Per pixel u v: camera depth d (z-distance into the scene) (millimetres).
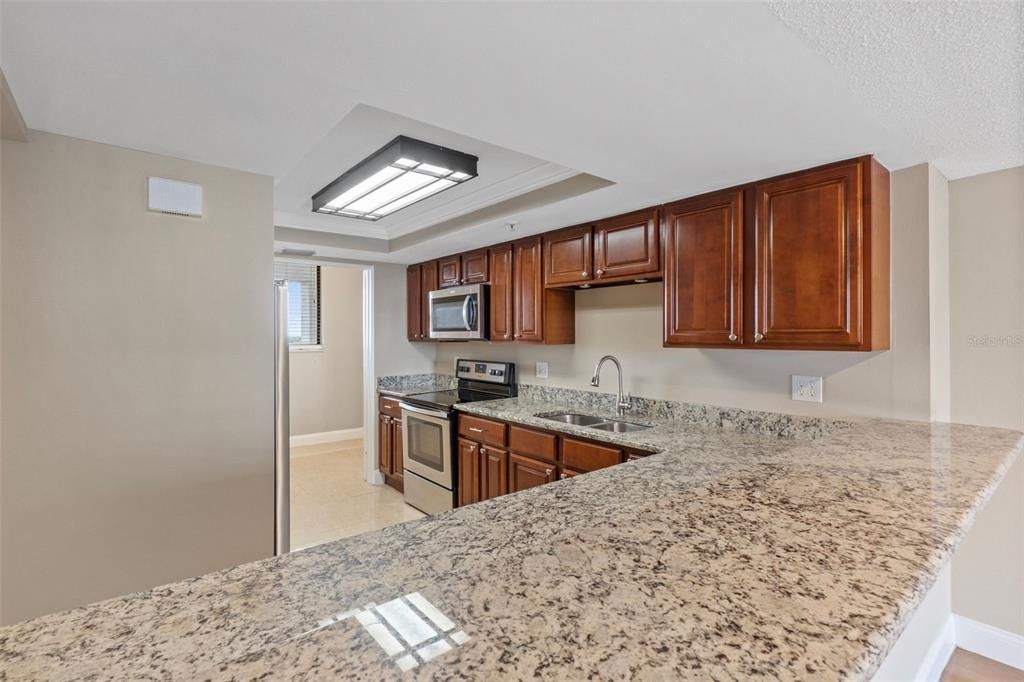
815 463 1426
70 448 1759
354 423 6520
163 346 1936
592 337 3348
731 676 520
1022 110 1443
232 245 2084
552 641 588
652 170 1997
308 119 1593
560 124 1594
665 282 2451
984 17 1017
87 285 1786
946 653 2012
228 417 2078
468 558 840
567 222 3033
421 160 2303
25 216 1677
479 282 3922
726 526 956
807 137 1665
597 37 1122
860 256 1811
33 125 1641
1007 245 1900
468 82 1338
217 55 1214
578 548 869
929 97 1378
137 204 1877
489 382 4184
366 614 667
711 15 1036
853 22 1048
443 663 553
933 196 1894
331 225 3854
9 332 1656
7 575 1657
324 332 6262
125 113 1554
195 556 2002
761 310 2066
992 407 1923
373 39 1138
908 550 830
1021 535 1921
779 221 2021
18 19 1062
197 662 566
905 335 1936
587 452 2584
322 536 3408
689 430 2525
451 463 3586
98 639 619
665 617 635
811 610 646
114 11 1034
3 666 561
